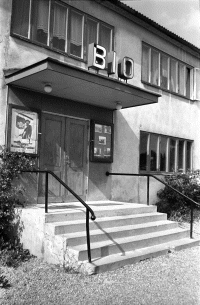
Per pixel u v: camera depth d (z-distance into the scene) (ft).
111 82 23.98
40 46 26.03
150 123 36.52
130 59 28.27
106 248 19.69
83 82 22.75
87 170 29.14
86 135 29.19
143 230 23.50
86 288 15.89
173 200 36.19
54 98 26.37
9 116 23.35
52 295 15.08
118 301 14.79
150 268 19.07
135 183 34.04
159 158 37.73
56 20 27.86
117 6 32.42
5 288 15.60
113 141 31.24
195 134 43.52
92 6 30.83
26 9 25.63
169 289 16.33
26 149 24.17
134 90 25.80
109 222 22.57
